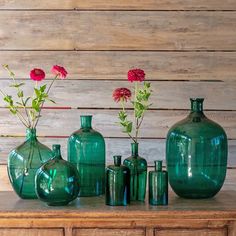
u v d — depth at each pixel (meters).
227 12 2.41
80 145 2.15
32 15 2.42
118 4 2.41
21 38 2.42
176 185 2.10
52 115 2.42
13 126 2.42
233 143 2.42
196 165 2.05
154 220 1.86
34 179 2.08
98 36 2.42
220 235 1.87
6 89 2.42
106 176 1.97
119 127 2.42
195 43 2.42
